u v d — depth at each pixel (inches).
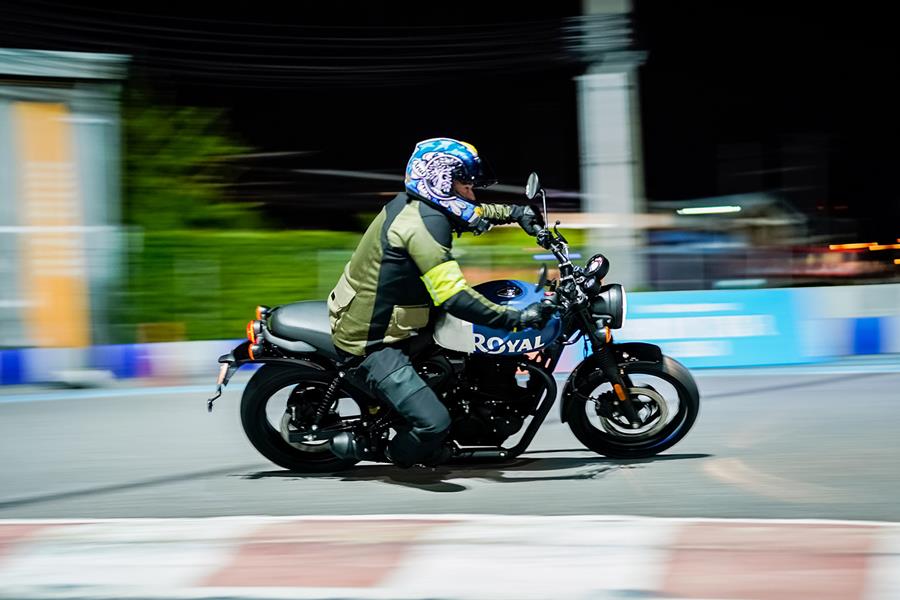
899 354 335.9
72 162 328.2
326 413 198.7
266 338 199.0
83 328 329.7
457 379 193.8
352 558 154.1
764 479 195.6
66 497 196.1
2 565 155.4
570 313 195.3
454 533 164.1
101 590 144.9
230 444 236.1
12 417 272.8
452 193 190.1
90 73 325.7
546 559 151.4
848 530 162.1
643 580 142.9
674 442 208.7
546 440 232.5
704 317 323.0
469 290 185.2
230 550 159.2
